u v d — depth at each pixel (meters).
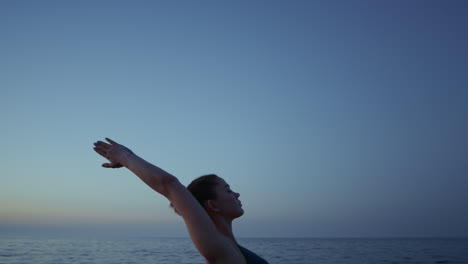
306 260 37.88
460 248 68.94
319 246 80.06
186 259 37.84
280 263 34.19
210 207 1.47
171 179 1.32
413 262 35.19
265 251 56.78
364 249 64.50
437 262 35.16
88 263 30.94
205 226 1.27
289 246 81.25
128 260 35.78
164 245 78.50
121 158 1.41
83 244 74.75
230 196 1.51
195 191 1.51
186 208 1.28
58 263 30.25
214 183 1.53
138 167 1.36
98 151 1.48
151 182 1.33
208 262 1.29
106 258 37.59
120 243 90.06
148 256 41.94
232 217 1.51
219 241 1.27
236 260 1.29
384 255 46.41
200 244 1.25
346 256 44.06
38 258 35.09
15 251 45.41
